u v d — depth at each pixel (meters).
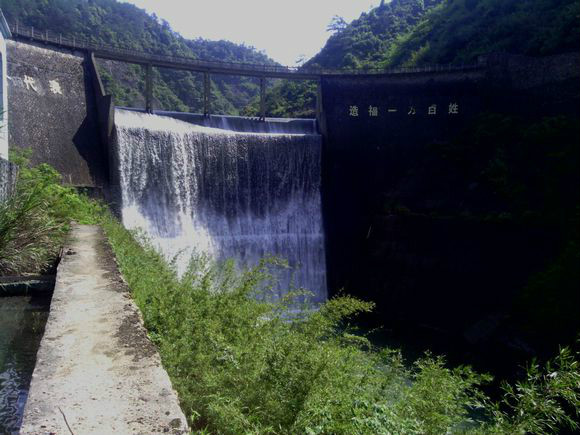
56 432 3.31
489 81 35.62
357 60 71.38
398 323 31.06
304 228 34.12
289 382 4.43
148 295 7.52
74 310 6.37
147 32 102.44
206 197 30.61
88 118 27.97
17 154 21.52
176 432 3.41
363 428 4.03
